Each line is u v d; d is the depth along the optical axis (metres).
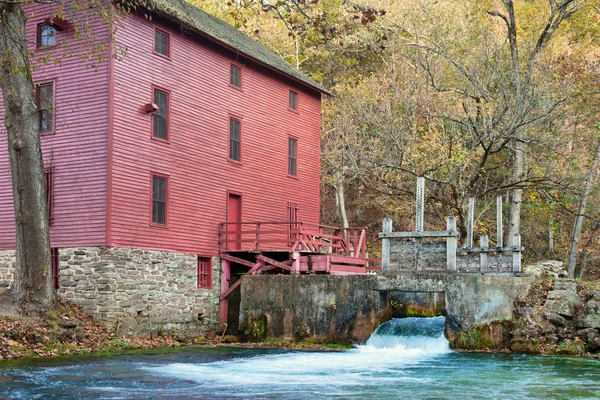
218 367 15.09
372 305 19.30
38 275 18.56
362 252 24.59
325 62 41.38
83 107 20.61
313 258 22.25
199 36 23.95
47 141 21.12
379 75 34.91
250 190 26.22
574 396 11.35
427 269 18.91
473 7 38.34
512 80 26.31
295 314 20.47
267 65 26.83
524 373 14.19
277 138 28.05
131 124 20.92
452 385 12.58
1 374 13.21
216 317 23.97
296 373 14.24
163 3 22.12
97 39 20.53
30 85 18.77
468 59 28.94
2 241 21.67
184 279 22.62
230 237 24.84
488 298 18.19
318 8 37.50
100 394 11.23
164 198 22.16
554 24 26.06
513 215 26.03
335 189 39.47
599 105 29.81
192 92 23.58
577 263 34.09
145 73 21.59
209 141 24.25
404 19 35.84
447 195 27.73
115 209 20.08
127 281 20.31
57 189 20.80
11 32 18.02
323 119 35.03
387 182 27.27
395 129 27.73
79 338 18.14
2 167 21.89
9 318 17.42
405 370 14.77
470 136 25.83
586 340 17.27
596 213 30.41
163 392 11.57
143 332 20.64
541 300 18.39
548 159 25.67
